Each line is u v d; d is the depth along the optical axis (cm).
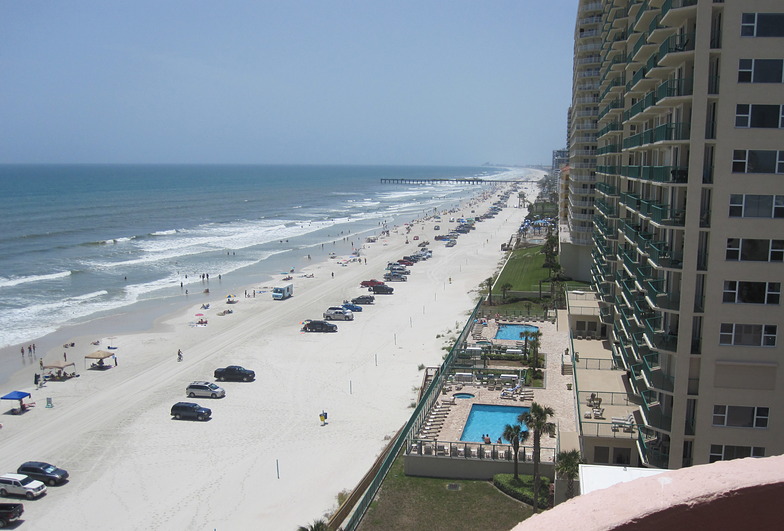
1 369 7462
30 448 5412
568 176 13188
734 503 552
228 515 4347
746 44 3181
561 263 11194
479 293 11244
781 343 3378
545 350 7231
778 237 3300
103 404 6400
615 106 6197
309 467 5022
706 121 3288
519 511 3975
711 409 3481
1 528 4191
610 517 528
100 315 9925
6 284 11938
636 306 4294
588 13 9669
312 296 11400
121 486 4772
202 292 11606
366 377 7112
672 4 3444
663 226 3525
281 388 6812
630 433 3988
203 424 5894
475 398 5847
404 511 4012
